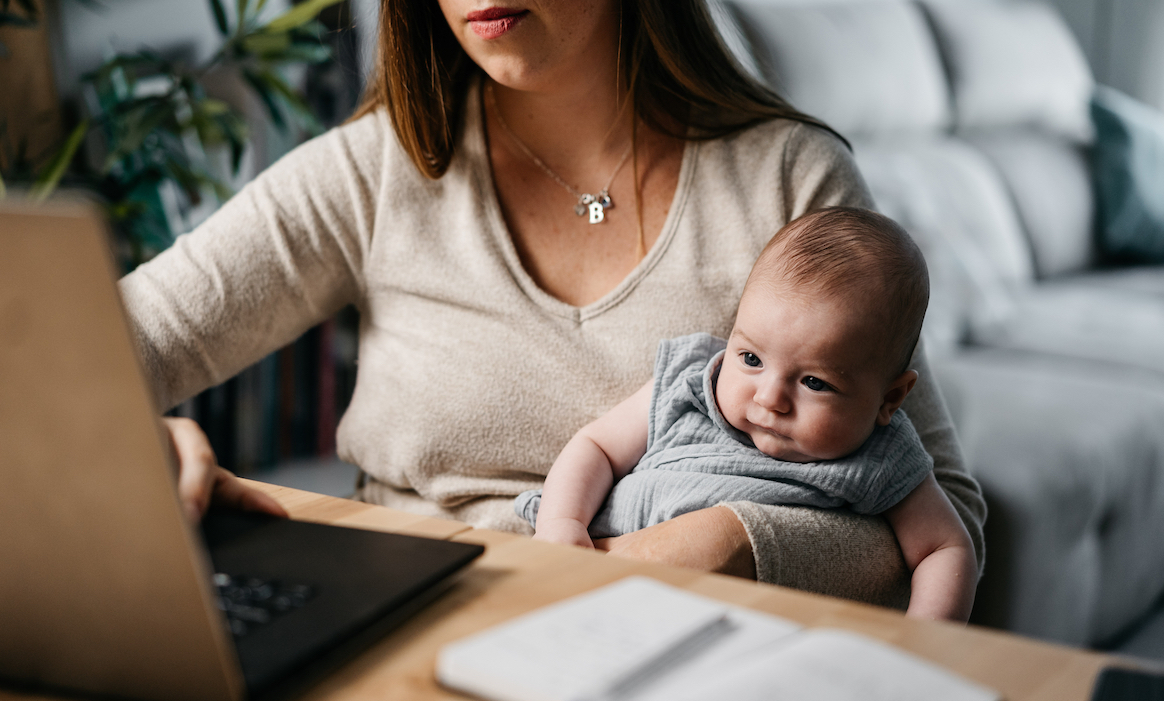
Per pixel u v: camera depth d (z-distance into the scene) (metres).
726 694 0.39
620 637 0.44
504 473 0.94
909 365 0.94
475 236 0.96
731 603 0.51
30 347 0.37
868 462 0.82
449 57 0.98
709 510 0.75
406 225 0.97
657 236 0.98
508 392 0.93
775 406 0.82
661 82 1.00
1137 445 1.69
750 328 0.84
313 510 0.66
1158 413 1.79
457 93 1.00
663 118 1.00
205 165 2.06
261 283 0.95
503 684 0.41
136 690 0.42
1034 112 2.93
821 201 0.98
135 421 0.37
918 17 2.65
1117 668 0.45
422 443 0.94
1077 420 1.64
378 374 0.98
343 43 2.00
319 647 0.44
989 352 2.14
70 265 0.35
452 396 0.93
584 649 0.43
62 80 1.83
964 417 1.60
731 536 0.72
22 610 0.42
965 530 0.84
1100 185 2.83
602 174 0.99
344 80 2.18
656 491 0.85
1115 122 2.85
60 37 1.81
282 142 2.24
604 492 0.89
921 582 0.80
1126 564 1.72
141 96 1.83
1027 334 2.20
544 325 0.94
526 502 0.89
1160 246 2.79
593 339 0.94
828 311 0.80
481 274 0.95
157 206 1.85
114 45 1.92
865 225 0.85
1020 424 1.58
